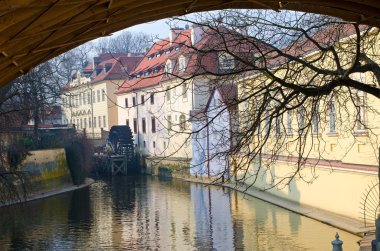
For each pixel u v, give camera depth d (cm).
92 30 519
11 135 2928
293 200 2673
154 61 5544
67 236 2253
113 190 3931
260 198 2939
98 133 6719
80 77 7775
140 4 479
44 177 3788
